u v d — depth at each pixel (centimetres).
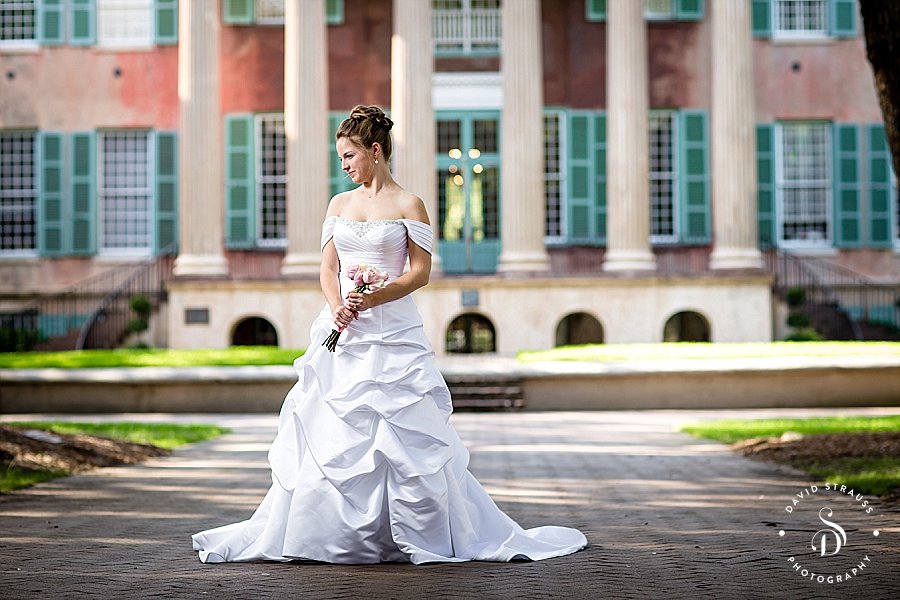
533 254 3002
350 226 685
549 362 2319
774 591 594
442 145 3406
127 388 2289
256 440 1644
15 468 1181
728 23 3062
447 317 2977
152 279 3316
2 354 2609
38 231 3403
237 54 3412
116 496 1014
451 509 667
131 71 3422
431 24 3033
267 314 3006
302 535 652
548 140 3450
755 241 3064
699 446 1504
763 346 2519
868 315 3338
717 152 3083
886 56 1317
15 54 3425
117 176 3450
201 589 594
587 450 1464
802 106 3447
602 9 3428
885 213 3438
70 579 630
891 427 1662
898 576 635
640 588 598
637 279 2977
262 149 3441
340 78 3412
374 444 650
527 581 612
